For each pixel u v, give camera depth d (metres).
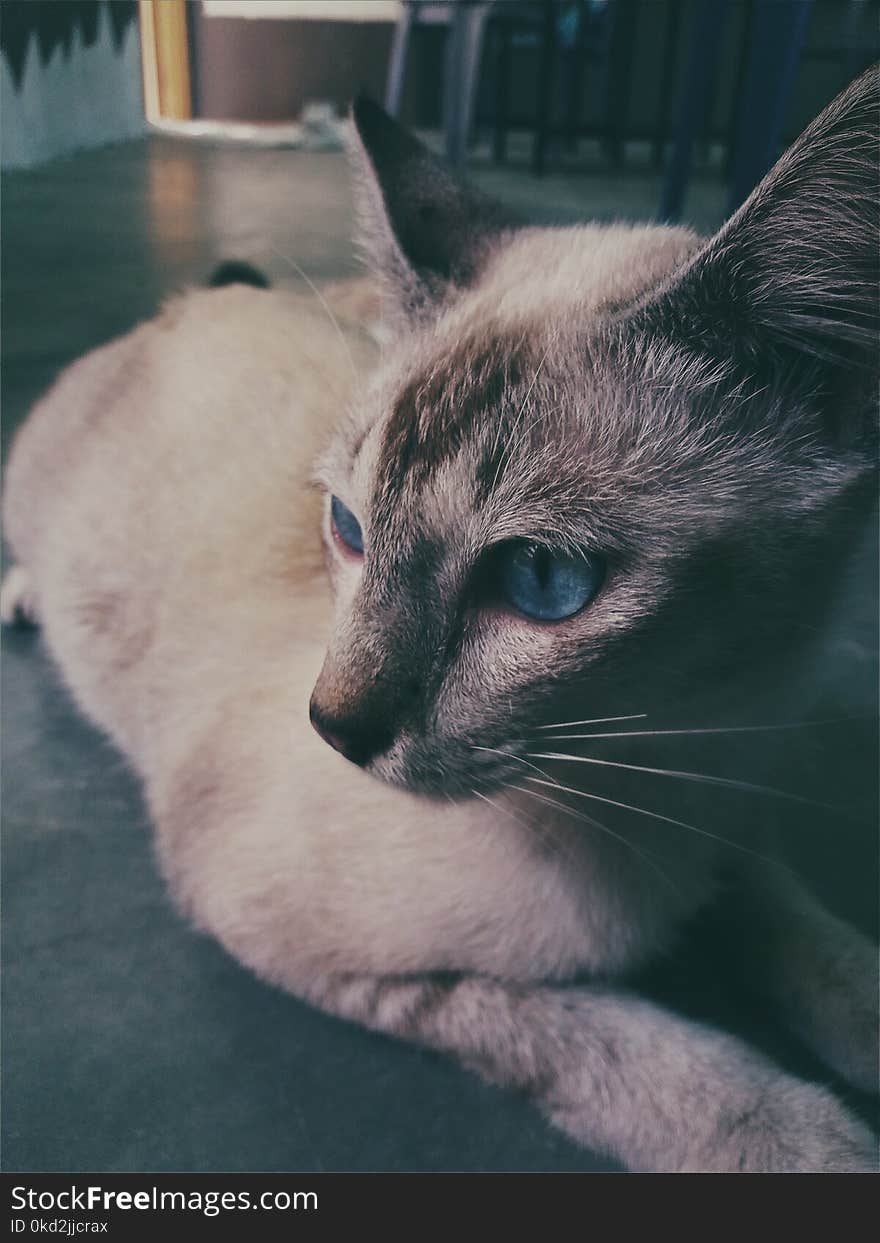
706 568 0.25
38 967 0.34
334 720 0.27
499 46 1.66
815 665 0.30
